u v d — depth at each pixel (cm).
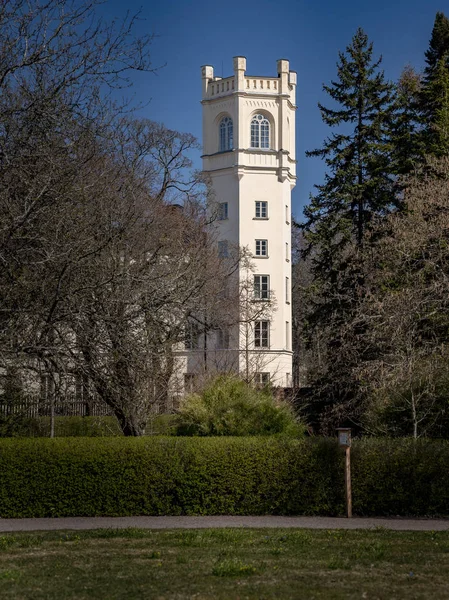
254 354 4275
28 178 1461
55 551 1095
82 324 1541
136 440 1572
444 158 2714
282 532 1287
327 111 3741
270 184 5684
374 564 998
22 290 1484
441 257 2361
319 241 3609
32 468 1532
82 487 1536
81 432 2338
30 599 821
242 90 5656
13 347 1486
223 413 1830
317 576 925
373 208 3566
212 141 5784
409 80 3775
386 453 1555
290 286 5831
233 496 1551
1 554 1076
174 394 2330
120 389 1766
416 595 834
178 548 1115
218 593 838
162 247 1959
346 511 1532
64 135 1491
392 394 2120
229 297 3909
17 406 2139
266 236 5638
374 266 2884
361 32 3728
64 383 1745
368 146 3594
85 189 1543
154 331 1795
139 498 1539
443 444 1573
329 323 3453
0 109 1466
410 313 2162
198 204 4041
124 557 1045
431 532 1288
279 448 1559
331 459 1553
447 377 2075
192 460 1549
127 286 1600
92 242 1554
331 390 3183
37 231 1456
